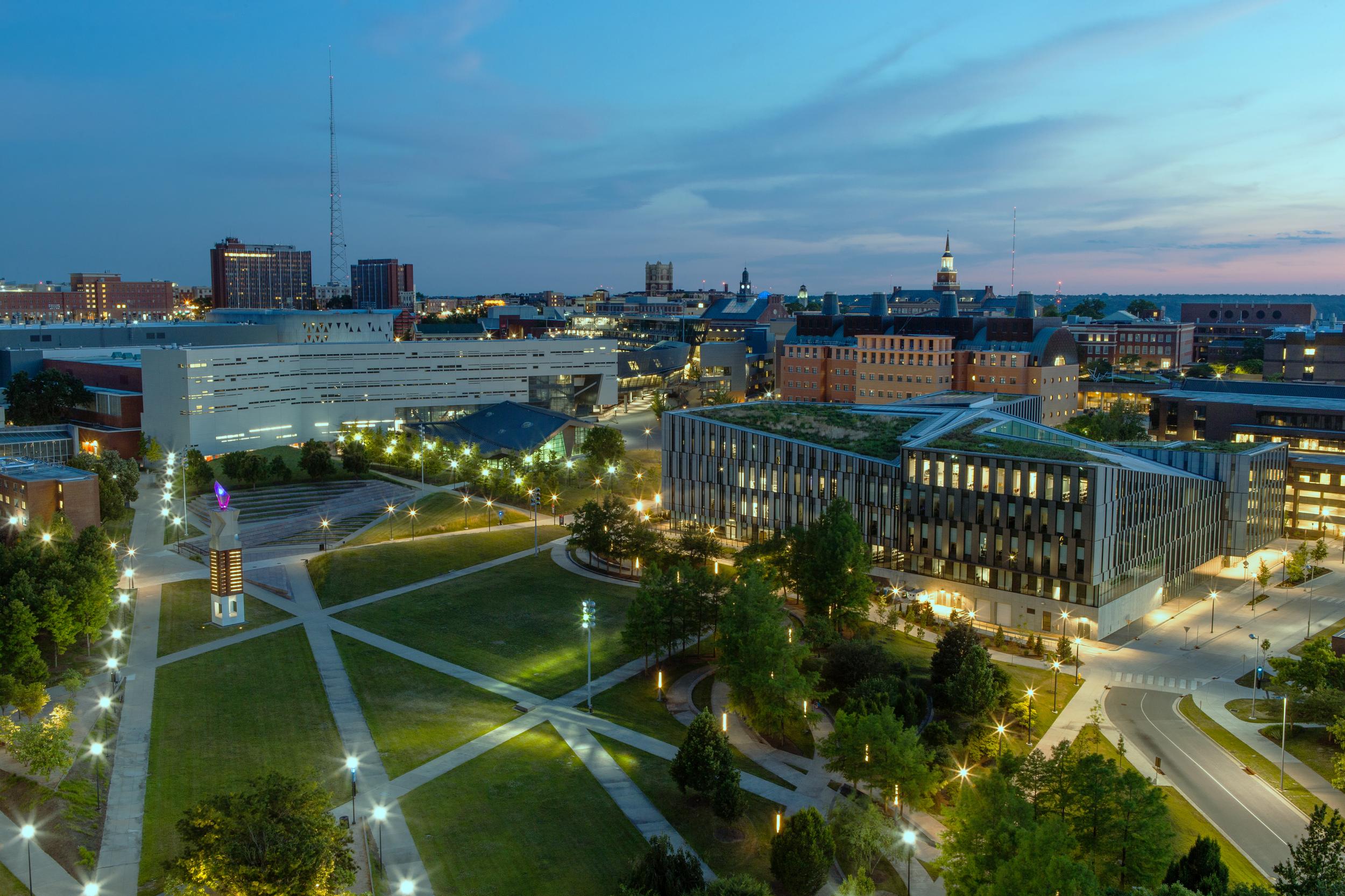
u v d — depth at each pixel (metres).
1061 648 115.81
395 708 99.38
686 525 169.12
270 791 61.47
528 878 70.12
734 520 167.25
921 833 79.00
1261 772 92.88
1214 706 108.44
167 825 75.50
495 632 123.50
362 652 115.44
